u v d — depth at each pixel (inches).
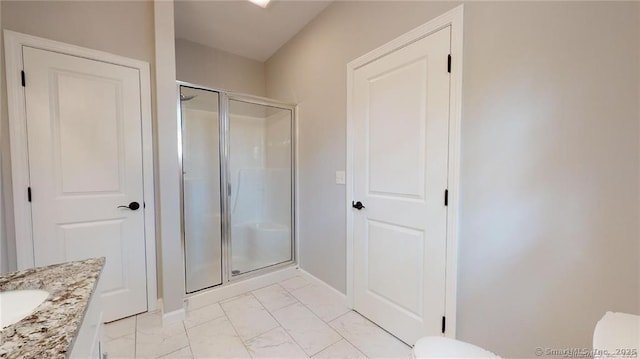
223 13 90.5
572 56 39.4
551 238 42.4
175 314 73.6
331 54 86.5
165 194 73.0
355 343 65.2
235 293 89.7
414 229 62.9
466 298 53.7
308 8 88.3
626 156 35.6
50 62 66.1
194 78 111.8
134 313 78.1
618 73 35.9
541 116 42.7
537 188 43.5
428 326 60.4
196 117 90.0
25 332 21.8
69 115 68.7
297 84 104.6
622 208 36.1
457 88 53.1
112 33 73.2
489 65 48.5
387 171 68.9
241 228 111.1
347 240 81.9
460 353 34.2
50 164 67.0
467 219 52.9
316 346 63.9
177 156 74.8
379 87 70.2
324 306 82.7
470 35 51.0
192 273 89.0
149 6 77.9
